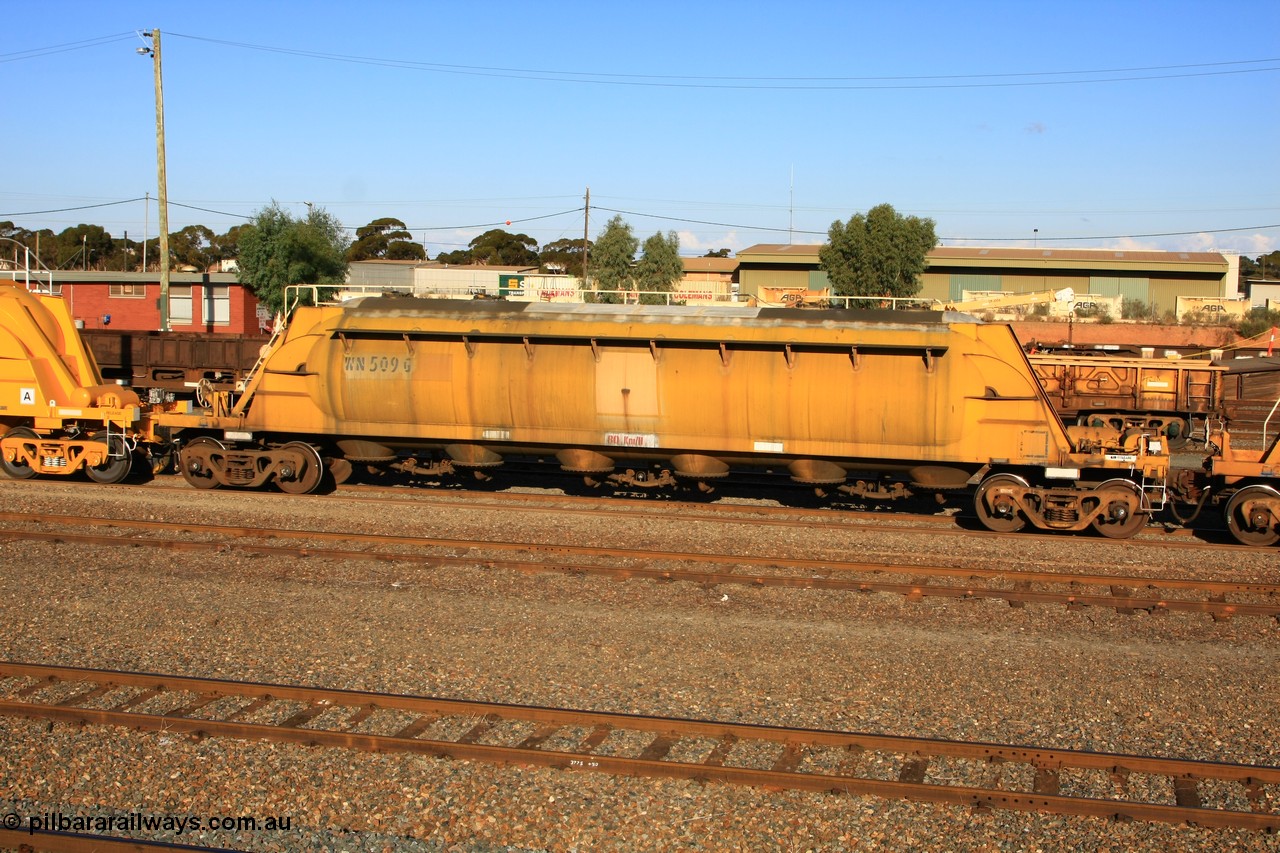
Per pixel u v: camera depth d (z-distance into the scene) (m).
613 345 14.91
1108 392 24.25
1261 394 26.20
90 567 11.29
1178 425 22.88
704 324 14.62
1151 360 24.28
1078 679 8.18
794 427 14.43
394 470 18.92
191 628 9.19
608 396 14.88
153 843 5.49
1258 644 9.25
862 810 5.93
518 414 15.26
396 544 12.42
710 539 13.02
